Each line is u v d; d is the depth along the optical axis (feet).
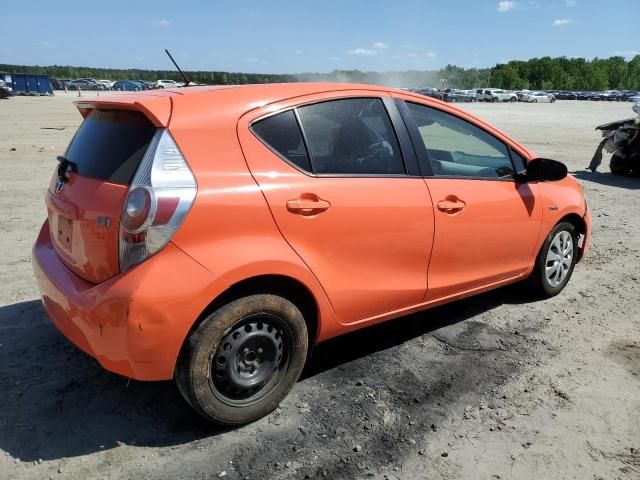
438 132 12.26
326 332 10.45
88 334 8.68
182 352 8.66
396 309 11.51
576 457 9.05
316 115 10.29
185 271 8.34
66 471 8.45
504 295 16.03
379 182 10.74
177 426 9.62
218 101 9.38
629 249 21.11
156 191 8.29
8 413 9.83
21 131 60.85
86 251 9.07
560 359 12.28
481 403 10.50
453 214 11.87
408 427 9.73
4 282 16.01
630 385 11.24
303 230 9.57
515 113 132.16
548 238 14.85
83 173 9.64
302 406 10.30
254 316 9.23
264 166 9.37
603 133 40.78
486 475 8.61
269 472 8.55
